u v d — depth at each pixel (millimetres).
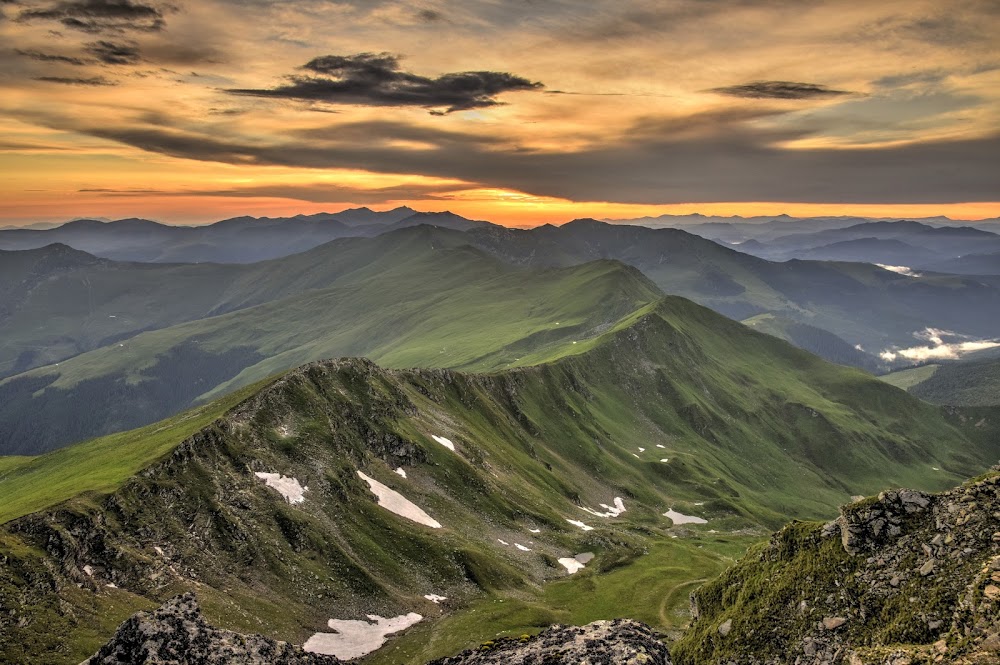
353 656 93875
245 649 39531
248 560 104938
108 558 90000
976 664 41906
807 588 65438
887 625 55031
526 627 109188
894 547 61906
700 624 77000
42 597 75750
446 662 43750
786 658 60688
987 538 54469
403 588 117500
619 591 134750
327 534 120250
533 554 150750
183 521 106062
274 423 145125
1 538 81812
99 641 72938
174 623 39438
